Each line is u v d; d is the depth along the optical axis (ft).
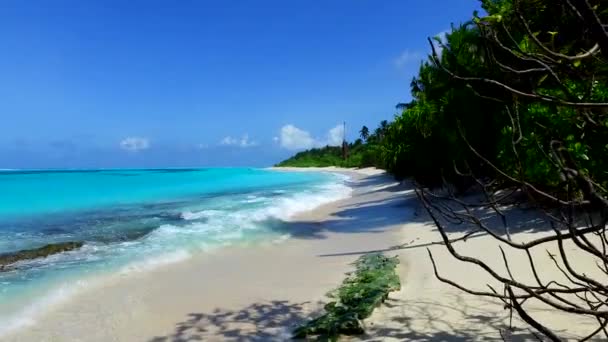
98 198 74.18
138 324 16.88
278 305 18.81
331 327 15.17
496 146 42.37
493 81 7.42
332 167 258.16
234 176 175.94
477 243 27.48
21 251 29.09
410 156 66.23
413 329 14.98
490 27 8.13
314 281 22.39
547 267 20.66
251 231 37.78
